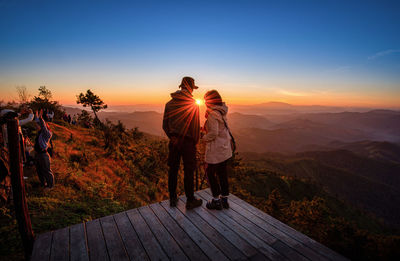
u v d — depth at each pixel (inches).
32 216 177.8
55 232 110.0
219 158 126.1
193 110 123.7
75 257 92.4
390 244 341.7
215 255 92.9
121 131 784.9
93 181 319.0
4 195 145.3
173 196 135.8
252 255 92.7
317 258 90.3
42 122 219.6
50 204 204.8
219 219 121.5
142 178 476.4
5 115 149.3
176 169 132.0
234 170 764.6
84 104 1328.7
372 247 356.2
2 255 127.2
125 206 285.6
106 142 589.6
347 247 377.4
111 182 362.0
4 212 164.6
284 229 111.6
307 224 549.3
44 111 227.6
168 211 130.3
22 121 170.9
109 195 291.7
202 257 91.8
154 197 418.0
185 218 122.6
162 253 94.3
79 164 369.1
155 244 100.3
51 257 92.4
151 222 118.7
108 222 119.2
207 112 127.3
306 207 601.0
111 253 94.5
